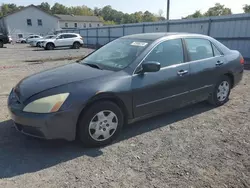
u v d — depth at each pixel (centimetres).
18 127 318
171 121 425
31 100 299
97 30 3080
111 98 332
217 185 255
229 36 1376
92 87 316
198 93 445
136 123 414
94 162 298
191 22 1619
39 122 290
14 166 289
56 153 319
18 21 5272
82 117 313
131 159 304
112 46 436
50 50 2362
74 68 381
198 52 444
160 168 285
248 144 343
